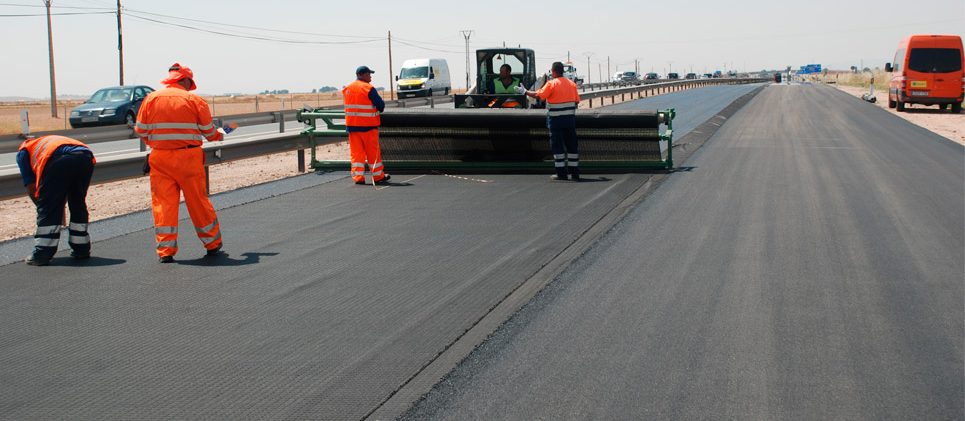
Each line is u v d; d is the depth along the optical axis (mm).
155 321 6547
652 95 67125
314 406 4832
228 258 8797
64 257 8992
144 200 15094
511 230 10133
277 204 12375
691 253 8734
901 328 6215
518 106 22859
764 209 11430
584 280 7664
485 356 5652
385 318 6551
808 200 12195
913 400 4867
